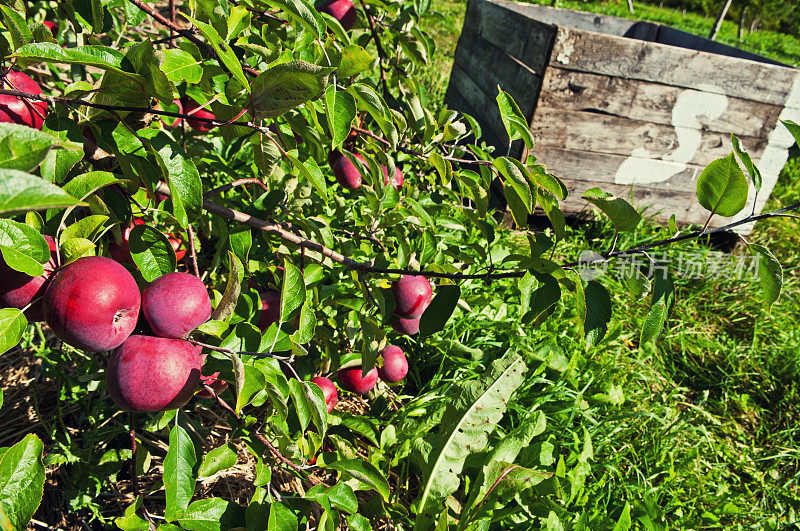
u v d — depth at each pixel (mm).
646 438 2465
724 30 28922
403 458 2076
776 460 2650
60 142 724
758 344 3354
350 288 2355
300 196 1901
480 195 1800
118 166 1421
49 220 1103
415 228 2172
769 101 3717
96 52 1121
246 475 1945
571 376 2518
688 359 3193
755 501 2422
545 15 6320
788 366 3150
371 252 2541
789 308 3643
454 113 2242
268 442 1561
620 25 6473
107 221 1278
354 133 1946
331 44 1388
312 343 1998
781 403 2990
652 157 3834
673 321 3357
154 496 1819
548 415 2350
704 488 2348
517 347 2576
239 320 1598
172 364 1160
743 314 3561
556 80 3494
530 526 1836
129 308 1126
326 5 2211
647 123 3719
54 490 1769
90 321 1042
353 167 1973
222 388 1476
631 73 3531
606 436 2336
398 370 2045
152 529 1570
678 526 2125
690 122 3744
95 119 1266
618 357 2898
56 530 1673
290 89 1156
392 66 2602
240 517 1439
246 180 1871
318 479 1918
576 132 3680
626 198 3961
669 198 4008
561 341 2744
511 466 1784
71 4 1741
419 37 2430
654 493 2205
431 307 1604
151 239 1350
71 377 1903
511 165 1334
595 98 3586
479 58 4586
